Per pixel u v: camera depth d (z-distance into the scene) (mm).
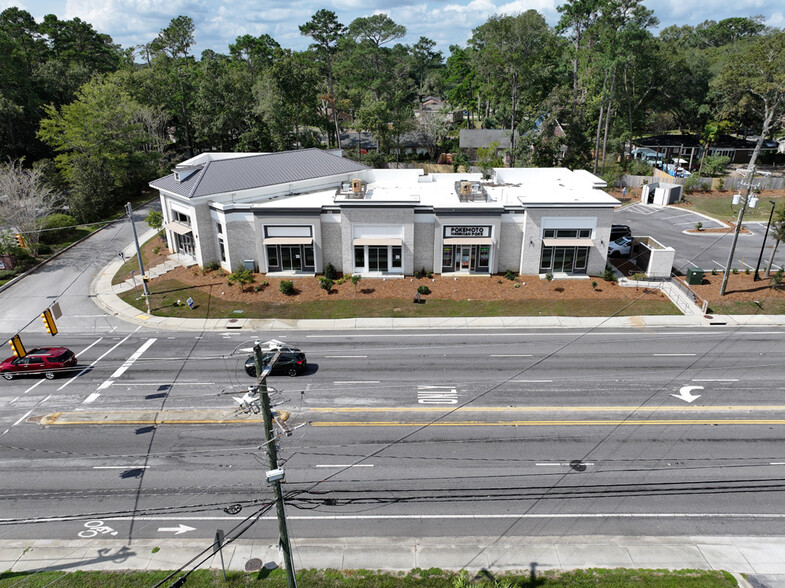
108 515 20266
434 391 28375
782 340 34156
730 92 78125
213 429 25359
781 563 17844
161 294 42062
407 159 90625
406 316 38375
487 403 27156
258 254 43812
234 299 41031
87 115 61875
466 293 41281
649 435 24406
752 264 45906
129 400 28031
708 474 21875
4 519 20125
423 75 171000
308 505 20562
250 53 100812
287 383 29344
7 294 43156
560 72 93500
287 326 37312
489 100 105938
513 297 40594
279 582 17188
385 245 42438
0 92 69188
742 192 69188
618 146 79375
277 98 76875
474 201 44312
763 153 86438
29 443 24547
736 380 29219
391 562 18062
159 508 20547
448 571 17625
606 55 69938
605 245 42688
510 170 51625
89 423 26047
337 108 97625
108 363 32250
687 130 108312
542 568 17719
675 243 51562
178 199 46125
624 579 17188
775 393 27875
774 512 20016
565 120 73312
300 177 48094
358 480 21781
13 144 72938
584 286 42000
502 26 80812
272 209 42094
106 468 22781
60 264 49062
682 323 36781
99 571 17797
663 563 17875
